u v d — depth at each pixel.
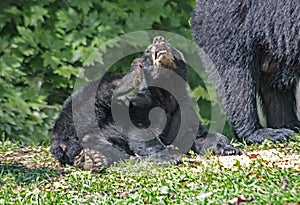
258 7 14.88
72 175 12.11
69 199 10.87
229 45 15.20
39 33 19.31
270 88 15.87
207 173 11.59
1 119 18.50
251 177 11.14
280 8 14.68
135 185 11.45
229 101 15.37
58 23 19.55
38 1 19.38
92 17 19.62
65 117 13.70
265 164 12.23
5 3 19.20
